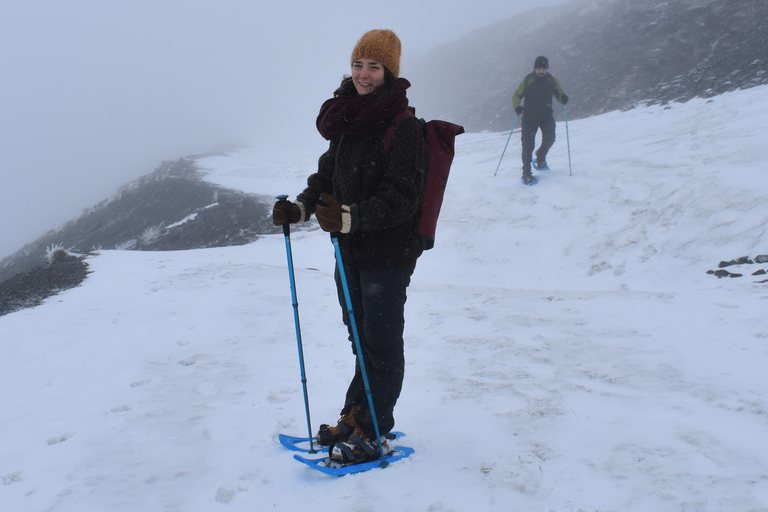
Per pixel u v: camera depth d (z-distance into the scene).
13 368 4.20
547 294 5.96
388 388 2.43
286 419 2.99
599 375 3.25
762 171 8.42
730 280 6.09
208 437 2.81
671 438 2.38
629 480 2.07
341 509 2.05
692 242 7.42
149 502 2.20
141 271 8.03
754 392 2.82
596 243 8.26
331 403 3.19
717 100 13.68
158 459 2.59
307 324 5.14
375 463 2.36
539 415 2.74
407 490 2.15
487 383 3.24
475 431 2.63
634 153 10.98
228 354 4.31
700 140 10.52
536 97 10.67
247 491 2.23
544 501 1.99
